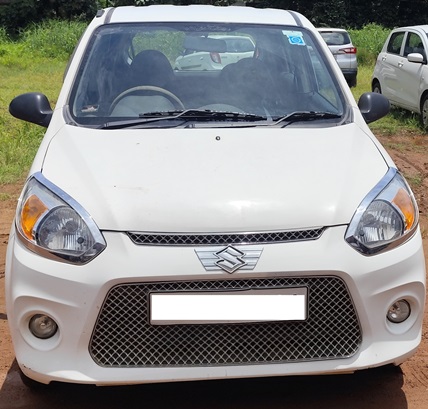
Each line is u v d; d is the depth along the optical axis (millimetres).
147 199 3221
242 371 3082
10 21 26781
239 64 4422
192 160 3521
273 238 3121
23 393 3639
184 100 4180
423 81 11133
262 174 3412
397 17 31641
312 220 3170
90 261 3092
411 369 3854
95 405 3512
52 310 3102
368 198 3301
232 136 3797
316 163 3529
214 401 3531
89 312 3061
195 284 3066
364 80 18438
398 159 9305
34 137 9750
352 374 3779
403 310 3279
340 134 3875
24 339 3176
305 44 4613
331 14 30609
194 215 3146
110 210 3178
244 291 3068
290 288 3090
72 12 27531
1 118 11016
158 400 3545
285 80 4355
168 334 3082
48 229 3182
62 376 3084
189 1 29078
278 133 3863
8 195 7332
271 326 3107
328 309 3129
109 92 4203
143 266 3041
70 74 4352
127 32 4566
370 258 3168
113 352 3098
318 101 4250
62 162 3533
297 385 3678
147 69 4340
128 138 3764
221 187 3299
